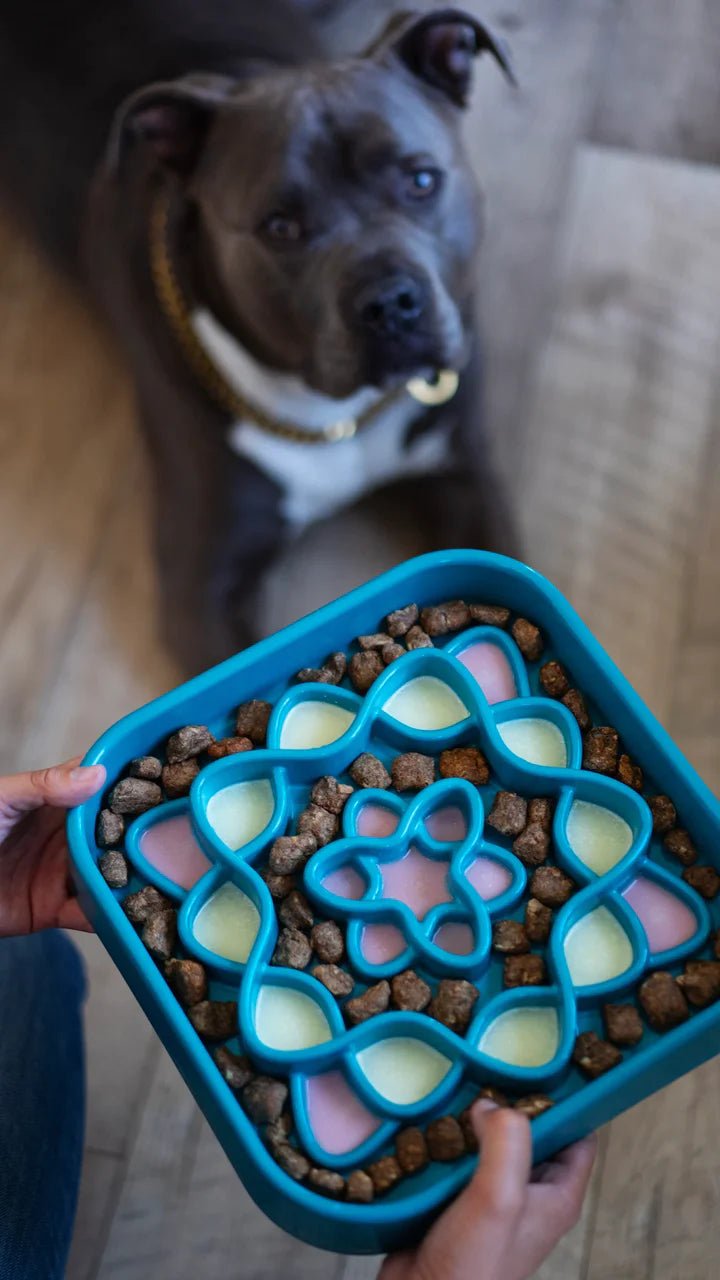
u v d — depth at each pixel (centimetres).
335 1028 56
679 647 103
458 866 59
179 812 62
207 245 90
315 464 100
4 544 113
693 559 106
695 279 115
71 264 111
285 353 92
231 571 103
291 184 83
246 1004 56
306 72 85
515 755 60
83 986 86
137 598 110
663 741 59
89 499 114
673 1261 86
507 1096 56
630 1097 56
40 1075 75
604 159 120
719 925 57
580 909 58
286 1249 88
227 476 98
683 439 110
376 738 63
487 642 65
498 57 87
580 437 110
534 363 113
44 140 107
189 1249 89
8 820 71
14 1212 69
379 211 86
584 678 63
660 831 59
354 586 109
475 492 106
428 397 97
